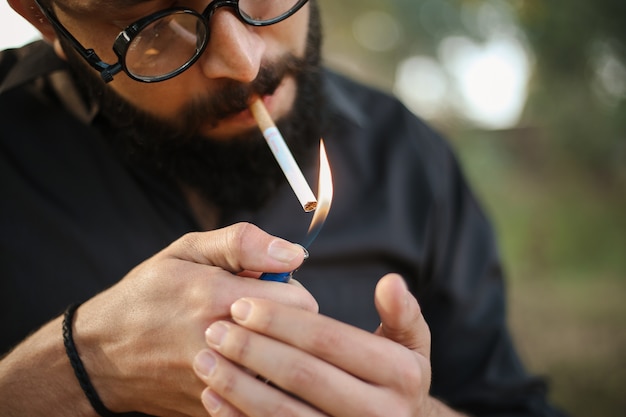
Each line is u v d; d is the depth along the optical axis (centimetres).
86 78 114
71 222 126
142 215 127
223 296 79
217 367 74
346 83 157
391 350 76
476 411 133
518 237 505
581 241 490
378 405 74
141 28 93
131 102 109
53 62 129
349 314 132
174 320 81
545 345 383
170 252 86
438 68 513
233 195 120
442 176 148
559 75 421
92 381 90
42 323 122
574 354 369
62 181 128
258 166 116
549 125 453
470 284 142
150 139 114
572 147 450
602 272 471
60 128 131
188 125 107
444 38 488
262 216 131
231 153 113
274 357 73
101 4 93
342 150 143
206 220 129
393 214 140
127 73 98
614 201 488
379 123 150
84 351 89
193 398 83
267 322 74
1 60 129
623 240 481
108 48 99
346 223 137
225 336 74
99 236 126
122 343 85
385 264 138
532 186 525
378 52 524
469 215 148
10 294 122
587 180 491
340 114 145
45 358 93
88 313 90
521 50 430
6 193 127
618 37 393
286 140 114
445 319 141
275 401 73
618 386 339
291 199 134
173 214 127
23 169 129
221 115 104
